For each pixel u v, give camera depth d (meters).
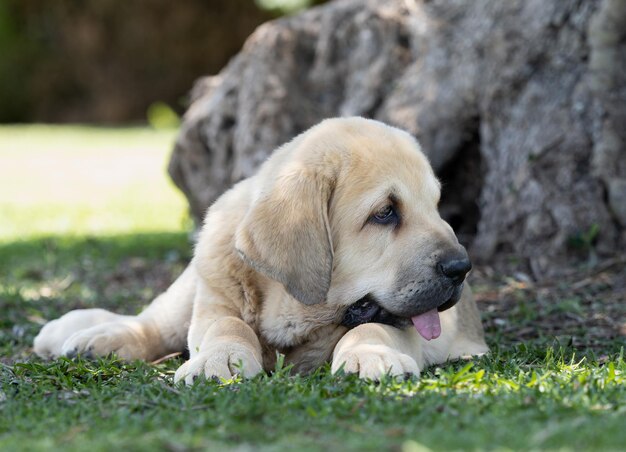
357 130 7.49
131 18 45.56
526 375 6.77
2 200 24.66
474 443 5.04
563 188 12.16
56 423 5.93
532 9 12.78
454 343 8.45
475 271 12.09
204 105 15.24
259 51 14.78
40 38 47.00
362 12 14.56
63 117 47.31
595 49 12.02
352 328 7.40
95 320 9.01
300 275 6.93
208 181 14.95
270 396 6.18
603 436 5.09
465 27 13.46
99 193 25.77
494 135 12.76
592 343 8.79
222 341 7.04
